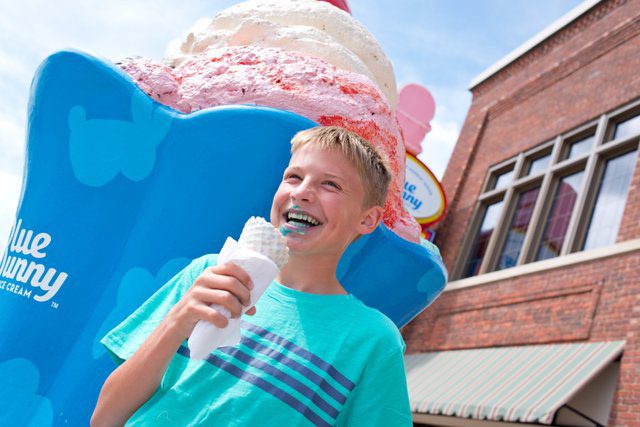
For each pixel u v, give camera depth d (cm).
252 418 133
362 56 273
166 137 212
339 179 156
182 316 129
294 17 269
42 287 211
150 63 231
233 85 225
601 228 909
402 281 235
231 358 141
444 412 834
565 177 1035
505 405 738
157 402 138
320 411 138
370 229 168
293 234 153
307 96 224
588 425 729
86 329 207
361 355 145
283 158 209
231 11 275
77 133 218
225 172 209
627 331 738
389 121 244
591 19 1087
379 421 142
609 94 986
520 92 1221
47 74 223
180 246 209
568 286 861
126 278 208
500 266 1087
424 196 1110
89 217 214
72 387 200
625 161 925
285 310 150
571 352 786
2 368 204
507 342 924
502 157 1198
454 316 1075
